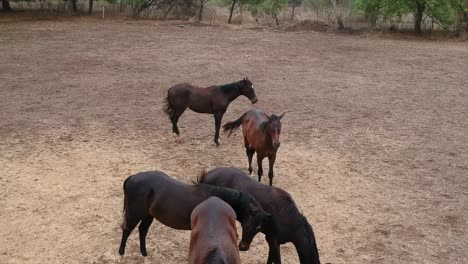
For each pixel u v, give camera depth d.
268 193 6.10
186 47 24.59
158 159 10.26
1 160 9.94
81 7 37.72
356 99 15.87
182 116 13.48
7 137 11.29
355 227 7.72
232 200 5.77
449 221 8.01
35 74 17.84
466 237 7.52
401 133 12.55
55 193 8.55
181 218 5.91
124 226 6.43
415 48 26.55
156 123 12.74
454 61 22.80
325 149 11.23
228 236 5.01
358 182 9.48
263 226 5.63
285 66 20.78
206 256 4.61
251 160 9.57
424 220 8.02
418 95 16.55
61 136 11.47
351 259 6.84
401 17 34.88
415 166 10.36
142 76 18.02
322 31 32.72
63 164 9.84
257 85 17.31
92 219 7.70
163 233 7.39
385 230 7.64
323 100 15.65
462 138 12.25
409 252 7.05
